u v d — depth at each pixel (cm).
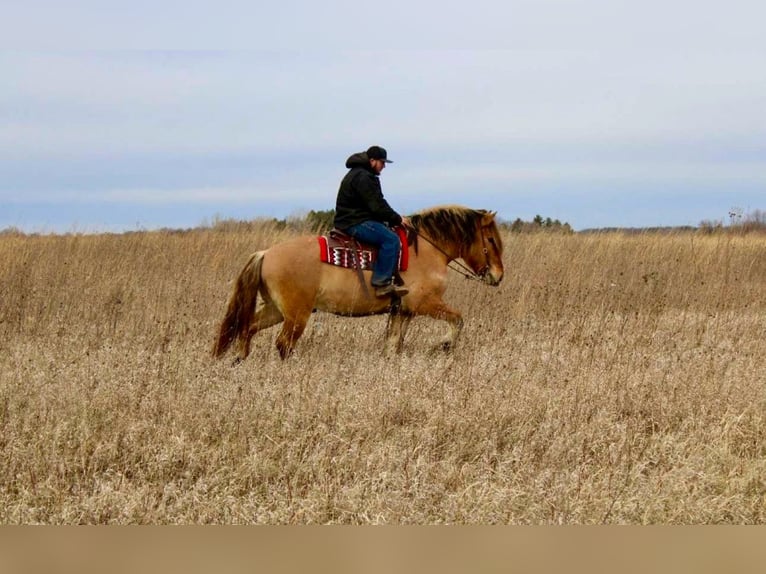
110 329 1616
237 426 1037
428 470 919
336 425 1046
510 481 892
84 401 1074
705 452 991
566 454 979
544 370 1317
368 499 841
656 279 2170
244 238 2552
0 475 892
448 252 1561
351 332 1631
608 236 2630
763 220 2792
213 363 1325
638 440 1033
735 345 1575
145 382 1145
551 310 1903
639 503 838
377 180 1452
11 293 1819
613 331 1686
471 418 1058
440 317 1535
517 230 2728
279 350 1415
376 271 1453
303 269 1412
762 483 905
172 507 830
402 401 1116
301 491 874
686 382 1236
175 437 970
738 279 2306
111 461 948
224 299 1934
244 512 820
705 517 824
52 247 2338
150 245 2453
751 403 1150
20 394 1123
